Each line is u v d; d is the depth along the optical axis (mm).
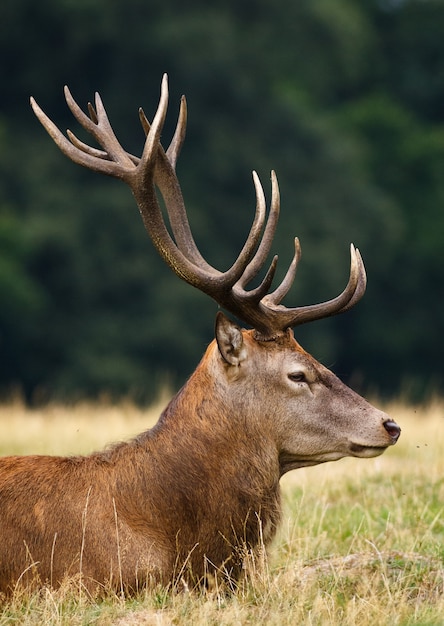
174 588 18812
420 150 108250
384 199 101188
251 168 96062
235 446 19844
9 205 94562
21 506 19172
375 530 23641
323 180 97375
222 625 17719
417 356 101312
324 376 20344
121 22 100875
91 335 88625
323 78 115625
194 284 20078
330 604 18656
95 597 18828
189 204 94062
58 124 102938
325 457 20344
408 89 121000
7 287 87375
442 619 18047
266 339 20203
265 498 19938
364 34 119188
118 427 36406
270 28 112250
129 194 93500
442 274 101438
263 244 21266
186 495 19500
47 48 102375
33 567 18906
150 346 88438
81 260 90688
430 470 27797
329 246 92875
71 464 19750
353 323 99500
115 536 19094
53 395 85062
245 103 98625
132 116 100000
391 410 43812
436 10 122750
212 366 20109
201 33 99938
